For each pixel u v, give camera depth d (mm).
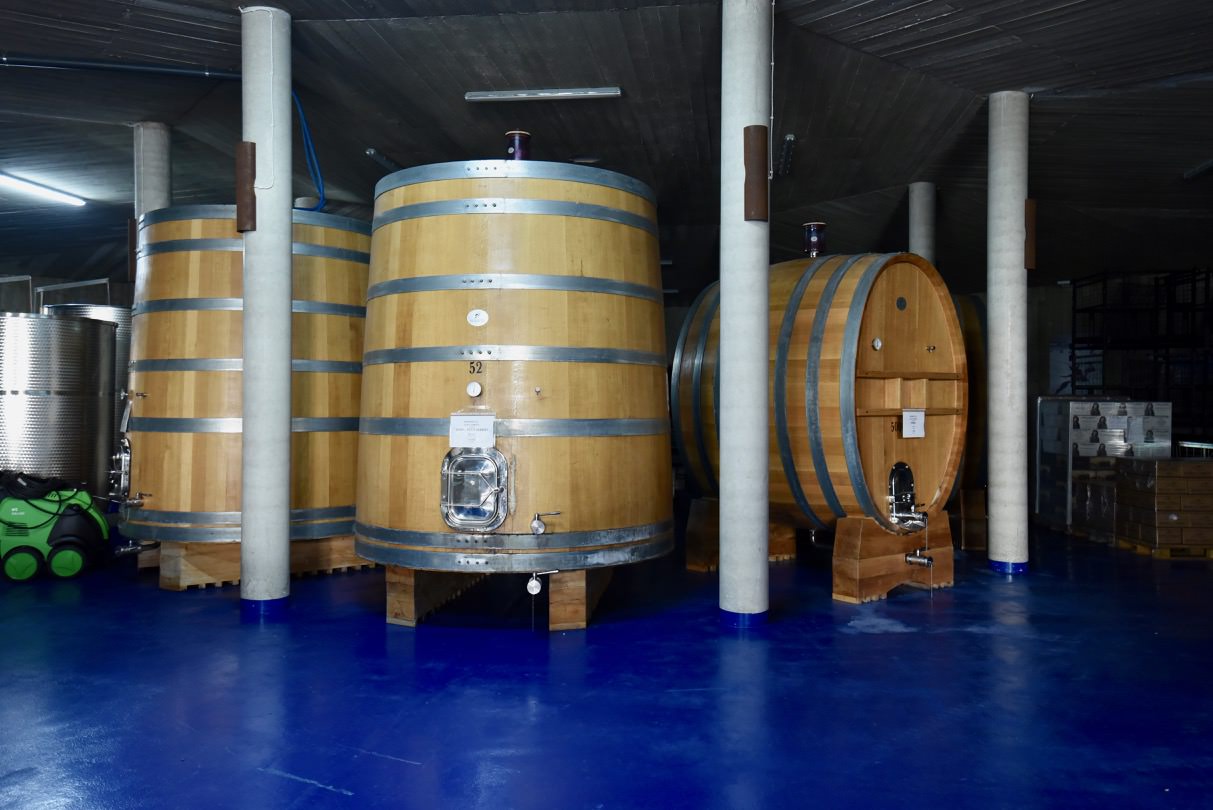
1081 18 6277
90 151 10281
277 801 3264
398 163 10695
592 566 5465
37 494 7246
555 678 4664
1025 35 6598
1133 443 9586
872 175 10773
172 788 3365
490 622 5824
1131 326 15883
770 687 4539
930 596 6656
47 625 5730
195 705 4250
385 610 6129
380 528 5633
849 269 6586
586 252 5520
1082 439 9633
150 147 9172
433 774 3494
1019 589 6910
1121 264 14789
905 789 3377
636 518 5676
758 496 5727
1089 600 6531
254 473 6059
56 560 7102
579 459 5418
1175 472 8297
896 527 6570
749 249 5672
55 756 3652
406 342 5547
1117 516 8883
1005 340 7727
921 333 6934
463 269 5430
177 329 6867
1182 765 3602
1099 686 4574
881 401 6625
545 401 5359
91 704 4262
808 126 8906
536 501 5332
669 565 7883
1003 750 3750
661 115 8773
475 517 5305
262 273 6074
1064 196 11211
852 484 6316
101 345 9602
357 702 4293
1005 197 7809
